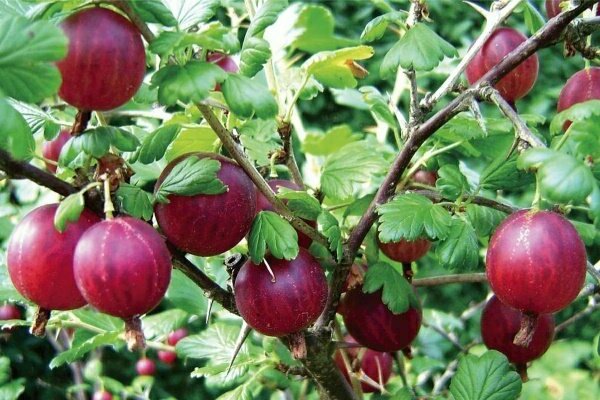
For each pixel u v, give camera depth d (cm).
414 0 27
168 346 37
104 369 69
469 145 30
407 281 28
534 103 82
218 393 73
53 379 67
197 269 24
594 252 56
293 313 23
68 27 19
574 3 23
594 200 19
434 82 74
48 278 20
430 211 25
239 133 28
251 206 23
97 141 21
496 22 26
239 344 25
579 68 85
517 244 21
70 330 47
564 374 58
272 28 36
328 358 26
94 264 19
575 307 59
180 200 22
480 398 26
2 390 44
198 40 20
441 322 40
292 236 22
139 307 20
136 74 20
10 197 48
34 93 18
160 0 21
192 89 20
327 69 27
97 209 21
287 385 34
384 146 36
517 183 26
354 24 86
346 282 27
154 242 20
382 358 33
